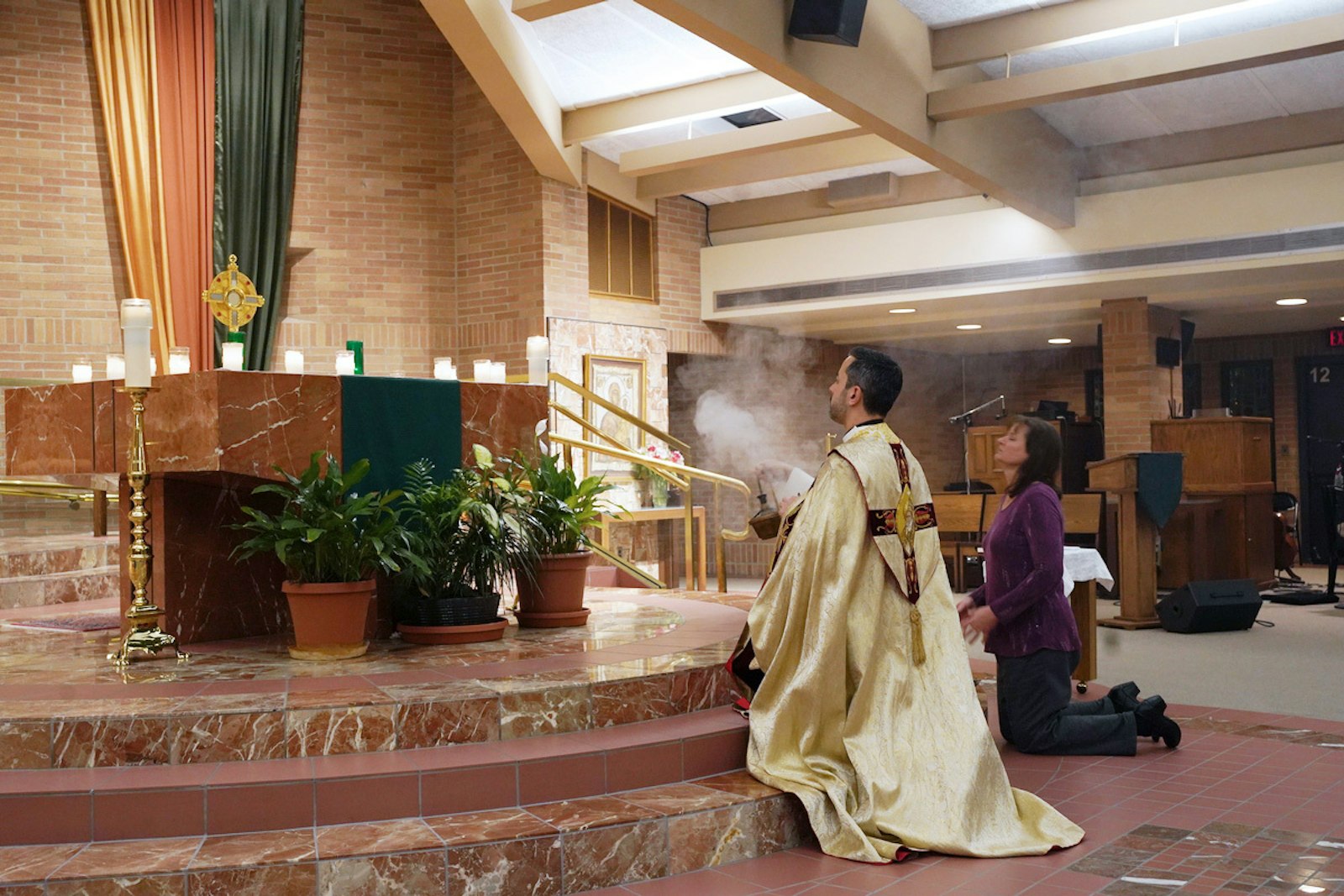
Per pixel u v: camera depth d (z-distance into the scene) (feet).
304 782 11.52
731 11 21.72
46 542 26.08
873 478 13.56
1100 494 22.27
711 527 48.42
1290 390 51.26
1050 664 16.85
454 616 16.71
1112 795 14.67
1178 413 43.01
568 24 29.12
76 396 17.61
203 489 17.08
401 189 37.22
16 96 33.45
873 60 26.07
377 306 36.83
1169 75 25.59
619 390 39.14
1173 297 39.50
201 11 34.58
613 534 38.63
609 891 11.45
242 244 34.94
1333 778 15.40
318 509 15.16
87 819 11.25
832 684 13.23
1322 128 33.09
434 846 10.87
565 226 37.09
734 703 14.87
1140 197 35.55
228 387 15.39
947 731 13.20
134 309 15.42
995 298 39.27
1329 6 25.54
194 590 16.92
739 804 12.39
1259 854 12.24
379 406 17.08
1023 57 29.63
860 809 12.81
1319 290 38.09
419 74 37.58
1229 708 20.42
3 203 33.22
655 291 41.24
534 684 13.57
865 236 40.14
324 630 15.35
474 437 18.42
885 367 14.15
